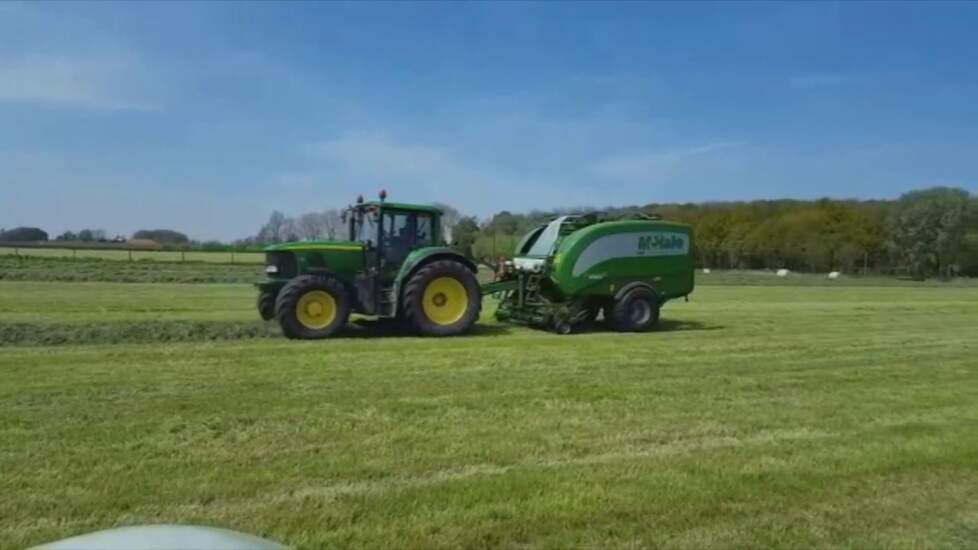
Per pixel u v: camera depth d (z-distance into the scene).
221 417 4.86
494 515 3.31
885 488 3.80
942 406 5.71
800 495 3.67
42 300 13.32
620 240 11.02
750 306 16.58
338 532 3.11
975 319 13.82
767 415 5.28
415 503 3.43
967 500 3.66
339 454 4.14
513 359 7.66
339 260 9.84
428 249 10.12
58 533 3.03
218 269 25.12
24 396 5.36
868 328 11.69
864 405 5.69
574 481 3.77
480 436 4.57
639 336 10.16
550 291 11.01
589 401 5.61
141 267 24.50
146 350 7.80
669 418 5.13
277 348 8.18
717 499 3.58
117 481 3.62
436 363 7.29
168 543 1.98
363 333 10.05
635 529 3.22
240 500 3.44
